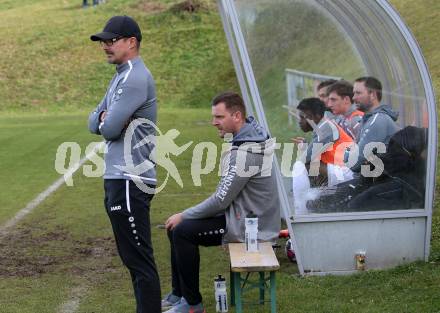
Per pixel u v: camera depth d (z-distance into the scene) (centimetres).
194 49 6166
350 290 1204
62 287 1313
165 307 1159
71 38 6525
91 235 1722
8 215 1978
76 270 1429
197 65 5938
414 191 1315
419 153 1314
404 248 1318
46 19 7144
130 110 998
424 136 1314
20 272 1420
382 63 1366
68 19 7056
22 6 7962
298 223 1304
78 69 6009
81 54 6241
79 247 1614
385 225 1311
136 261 1023
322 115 1331
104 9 7200
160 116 4569
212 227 1091
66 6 7675
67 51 6300
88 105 5503
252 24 1307
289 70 1327
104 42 1024
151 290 1026
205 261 1464
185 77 5791
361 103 1350
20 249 1603
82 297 1251
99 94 5659
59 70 6006
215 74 5756
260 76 1307
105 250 1583
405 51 1320
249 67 1291
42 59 6175
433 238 1484
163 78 5816
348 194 1309
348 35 1386
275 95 1318
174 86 5684
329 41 1378
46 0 8138
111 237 1697
